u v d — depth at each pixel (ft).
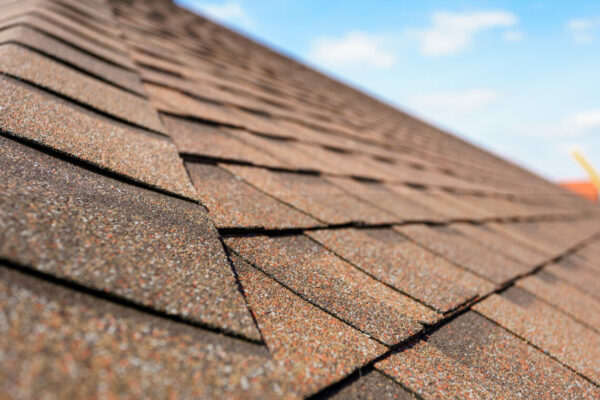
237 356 1.32
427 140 8.80
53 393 0.91
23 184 1.55
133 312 1.29
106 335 1.13
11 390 0.88
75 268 1.31
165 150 2.09
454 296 2.02
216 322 1.42
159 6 8.42
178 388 1.08
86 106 2.12
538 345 1.95
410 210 2.82
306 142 3.40
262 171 2.43
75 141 1.82
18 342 0.98
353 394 1.49
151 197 1.77
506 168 11.63
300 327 1.59
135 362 1.09
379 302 1.81
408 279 2.02
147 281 1.44
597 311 2.50
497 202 4.98
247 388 1.21
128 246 1.53
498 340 1.90
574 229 5.95
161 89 2.90
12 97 1.86
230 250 1.76
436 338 1.79
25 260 1.23
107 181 1.75
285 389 1.29
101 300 1.27
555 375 1.83
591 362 1.97
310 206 2.26
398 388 1.56
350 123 5.91
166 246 1.58
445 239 2.61
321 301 1.72
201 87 3.44
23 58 2.20
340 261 1.97
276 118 3.80
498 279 2.35
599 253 4.72
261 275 1.72
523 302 2.27
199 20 9.39
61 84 2.16
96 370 1.01
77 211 1.55
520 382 1.74
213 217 1.84
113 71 2.73
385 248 2.19
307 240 2.02
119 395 0.98
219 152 2.35
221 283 1.56
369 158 4.04
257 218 1.96
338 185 2.73
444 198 3.67
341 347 1.58
